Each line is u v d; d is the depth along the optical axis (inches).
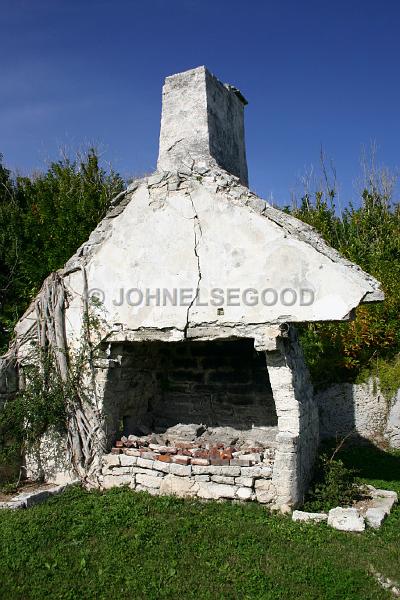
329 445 422.6
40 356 323.3
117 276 311.7
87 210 599.5
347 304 250.2
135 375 340.8
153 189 305.6
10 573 198.5
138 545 219.8
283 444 261.0
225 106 396.2
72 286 326.3
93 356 313.6
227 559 210.4
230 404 351.6
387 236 647.8
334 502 271.9
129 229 311.7
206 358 363.9
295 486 259.4
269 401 339.3
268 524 242.7
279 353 268.5
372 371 447.5
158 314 296.2
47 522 245.4
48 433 323.3
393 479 339.0
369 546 223.8
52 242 578.9
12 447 319.0
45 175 761.0
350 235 677.3
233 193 282.2
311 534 233.0
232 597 182.9
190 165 300.4
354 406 444.5
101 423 309.7
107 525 242.7
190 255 290.4
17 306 542.9
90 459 308.7
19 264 581.6
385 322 459.5
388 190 812.6
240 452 295.6
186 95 366.6
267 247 270.5
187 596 183.8
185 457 288.0
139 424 350.0
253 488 268.2
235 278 277.0
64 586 189.0
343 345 459.2
